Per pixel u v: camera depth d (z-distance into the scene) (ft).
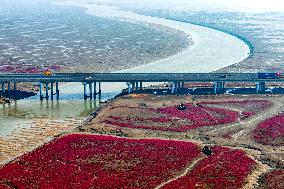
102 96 653.30
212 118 540.93
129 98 622.13
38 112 581.94
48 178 386.11
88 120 542.16
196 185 371.56
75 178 385.91
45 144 460.96
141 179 383.86
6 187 370.53
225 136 483.10
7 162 419.74
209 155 432.25
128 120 535.60
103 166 408.67
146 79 646.33
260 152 440.86
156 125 519.19
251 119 536.42
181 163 414.62
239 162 415.23
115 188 368.89
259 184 374.84
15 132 504.43
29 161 419.54
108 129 503.61
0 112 582.35
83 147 451.12
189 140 472.85
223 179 382.01
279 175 390.01
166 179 384.27
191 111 566.77
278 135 483.51
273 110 570.05
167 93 646.33
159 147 451.12
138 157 427.74
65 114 573.74
